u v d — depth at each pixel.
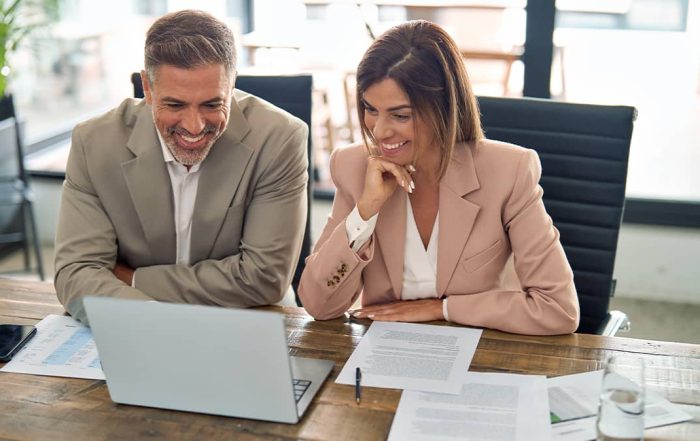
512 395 1.55
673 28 3.48
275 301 2.04
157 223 2.07
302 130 2.10
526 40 3.47
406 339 1.77
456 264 1.92
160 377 1.52
